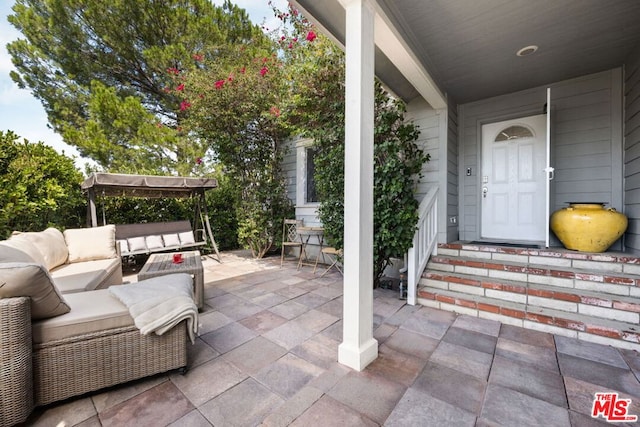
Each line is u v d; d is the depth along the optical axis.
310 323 2.65
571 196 3.56
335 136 3.82
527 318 2.53
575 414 1.48
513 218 3.96
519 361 1.99
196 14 7.71
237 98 5.25
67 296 1.95
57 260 3.17
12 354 1.38
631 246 3.00
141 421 1.46
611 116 3.31
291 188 6.20
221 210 6.90
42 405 1.51
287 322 2.67
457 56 2.99
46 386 1.51
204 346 2.22
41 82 7.20
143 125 6.34
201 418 1.47
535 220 3.81
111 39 7.10
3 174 3.81
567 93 3.55
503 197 4.03
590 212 2.97
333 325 2.61
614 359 2.01
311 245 5.66
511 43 2.77
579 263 2.89
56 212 4.86
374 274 3.75
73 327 1.57
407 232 3.12
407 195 3.36
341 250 3.94
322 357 2.06
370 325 2.03
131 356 1.71
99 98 6.17
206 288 3.78
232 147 5.60
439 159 3.82
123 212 5.69
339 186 3.77
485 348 2.18
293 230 5.98
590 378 1.79
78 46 7.19
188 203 6.45
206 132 5.52
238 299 3.33
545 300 2.65
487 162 4.16
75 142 5.97
